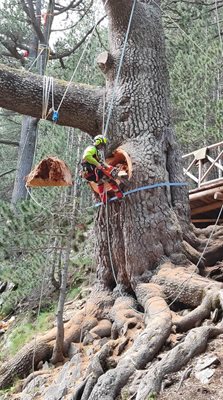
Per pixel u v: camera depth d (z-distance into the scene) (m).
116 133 8.20
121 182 7.53
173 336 5.81
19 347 8.73
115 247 7.89
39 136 18.31
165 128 8.35
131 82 8.34
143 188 7.73
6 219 8.22
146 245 7.62
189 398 4.46
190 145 15.70
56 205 8.09
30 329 9.36
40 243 8.41
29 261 10.13
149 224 7.67
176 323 6.02
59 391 5.71
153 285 7.18
